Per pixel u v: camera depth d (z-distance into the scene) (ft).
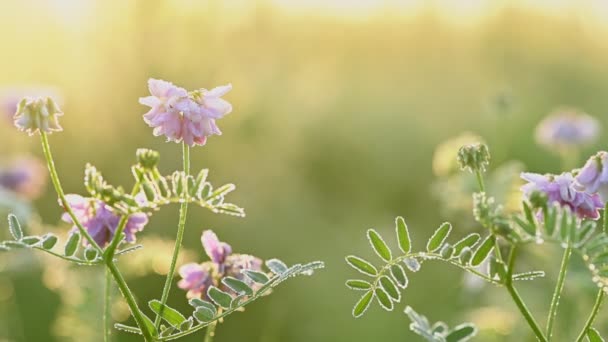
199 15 24.32
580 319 13.79
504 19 40.60
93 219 7.06
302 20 30.66
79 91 22.68
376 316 18.49
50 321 16.97
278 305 18.29
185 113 7.02
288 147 24.25
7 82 24.99
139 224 7.16
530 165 25.00
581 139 22.40
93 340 13.15
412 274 19.34
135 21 23.98
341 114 26.96
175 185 6.72
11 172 18.72
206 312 6.99
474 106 30.89
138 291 17.02
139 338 15.37
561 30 41.39
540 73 36.99
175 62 23.81
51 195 20.89
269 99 25.11
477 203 6.32
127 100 22.70
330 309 18.61
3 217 15.52
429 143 26.04
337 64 32.76
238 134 23.61
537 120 29.25
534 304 14.33
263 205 21.89
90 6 24.13
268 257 20.36
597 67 38.91
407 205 23.45
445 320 17.93
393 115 27.63
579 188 6.77
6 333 16.06
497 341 14.26
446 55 37.50
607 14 42.09
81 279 13.21
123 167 21.86
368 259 20.29
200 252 19.29
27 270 15.31
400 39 36.83
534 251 14.11
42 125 6.61
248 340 17.87
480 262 6.64
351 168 24.49
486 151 7.59
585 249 6.16
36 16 24.90
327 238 20.98
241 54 25.96
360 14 35.32
